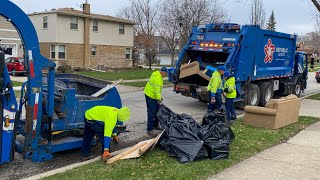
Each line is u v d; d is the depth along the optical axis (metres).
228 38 12.89
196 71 12.33
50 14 34.75
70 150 7.52
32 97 6.09
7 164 6.57
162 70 8.70
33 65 6.02
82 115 7.12
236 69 12.60
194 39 13.78
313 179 6.04
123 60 41.22
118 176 5.85
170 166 6.37
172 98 16.28
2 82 5.57
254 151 7.54
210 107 10.92
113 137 7.79
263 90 14.59
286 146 8.09
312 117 11.85
